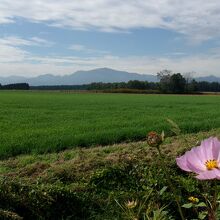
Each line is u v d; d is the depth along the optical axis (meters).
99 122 24.33
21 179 8.05
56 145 14.95
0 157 13.16
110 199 7.30
